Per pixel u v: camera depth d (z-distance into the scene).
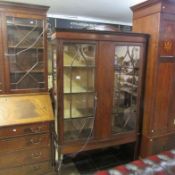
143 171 1.33
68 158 2.49
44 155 2.03
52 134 2.03
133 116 2.25
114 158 2.54
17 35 1.99
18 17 1.92
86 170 2.29
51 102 2.14
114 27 3.20
